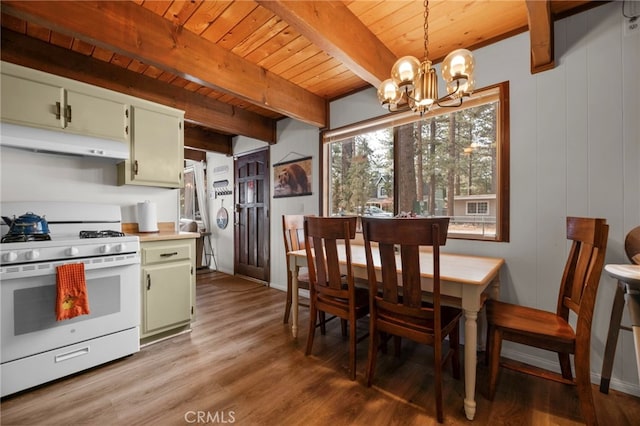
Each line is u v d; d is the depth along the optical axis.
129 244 2.00
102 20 1.61
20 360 1.56
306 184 3.48
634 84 1.59
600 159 1.69
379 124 2.77
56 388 1.64
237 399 1.56
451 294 1.50
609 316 1.67
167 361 1.95
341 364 1.92
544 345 1.39
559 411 1.47
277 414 1.44
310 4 1.59
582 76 1.74
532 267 1.91
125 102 2.28
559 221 1.82
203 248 5.16
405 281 1.51
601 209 1.68
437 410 1.40
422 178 2.49
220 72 2.21
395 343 2.03
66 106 1.98
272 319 2.73
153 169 2.43
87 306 1.73
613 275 1.09
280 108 2.71
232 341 2.26
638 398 1.56
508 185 2.00
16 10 1.36
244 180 4.47
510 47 2.00
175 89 2.83
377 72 2.07
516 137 1.97
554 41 1.82
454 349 1.74
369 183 2.90
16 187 2.01
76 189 2.26
